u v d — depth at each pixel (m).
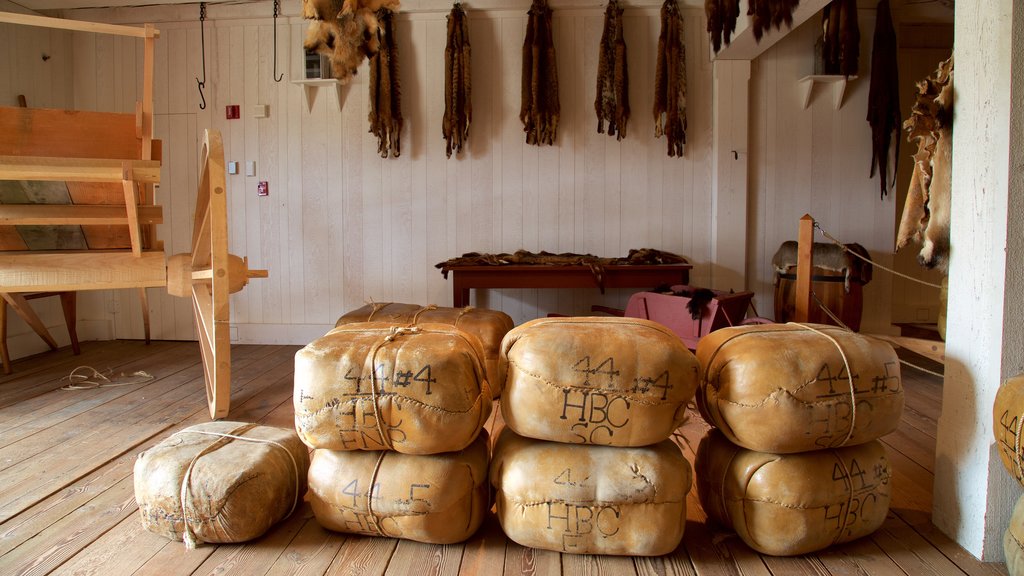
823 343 1.79
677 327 3.66
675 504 1.75
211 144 2.83
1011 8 1.68
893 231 4.89
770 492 1.74
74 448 2.67
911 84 5.24
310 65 4.83
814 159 4.89
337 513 1.85
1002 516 1.75
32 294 4.36
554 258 4.61
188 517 1.80
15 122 2.88
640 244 4.97
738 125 4.80
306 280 5.14
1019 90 1.69
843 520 1.77
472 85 4.93
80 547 1.84
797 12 3.70
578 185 4.96
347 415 1.77
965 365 1.84
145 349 4.93
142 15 5.02
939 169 2.02
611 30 4.73
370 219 5.07
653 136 4.91
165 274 3.19
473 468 1.85
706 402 1.85
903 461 2.52
